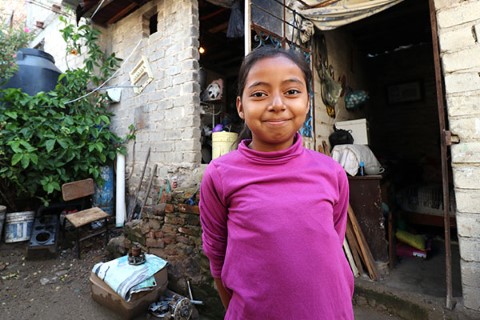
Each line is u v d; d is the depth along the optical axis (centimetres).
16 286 283
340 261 80
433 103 565
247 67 83
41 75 463
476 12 182
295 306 71
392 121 610
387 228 301
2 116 384
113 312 234
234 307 80
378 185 266
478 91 182
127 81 466
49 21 657
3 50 426
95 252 368
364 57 582
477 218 183
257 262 74
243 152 86
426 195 376
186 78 368
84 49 538
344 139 353
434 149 559
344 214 93
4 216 377
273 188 78
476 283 184
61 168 414
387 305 219
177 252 263
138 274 222
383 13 441
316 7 298
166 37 395
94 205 454
